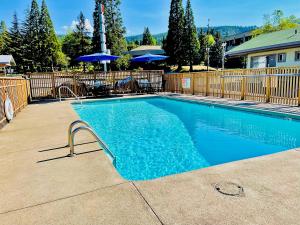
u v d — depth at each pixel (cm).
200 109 1047
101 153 378
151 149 546
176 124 786
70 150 371
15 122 659
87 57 1413
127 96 1380
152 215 205
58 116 754
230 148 543
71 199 238
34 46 4275
